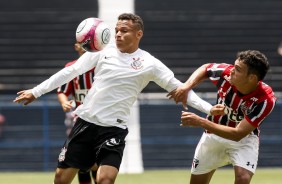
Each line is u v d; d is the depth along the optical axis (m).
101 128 25.39
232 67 26.64
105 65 25.66
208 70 26.81
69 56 84.25
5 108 68.50
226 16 90.00
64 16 88.94
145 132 68.62
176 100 25.89
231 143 26.91
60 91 34.53
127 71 25.44
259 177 51.88
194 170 28.23
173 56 84.69
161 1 91.88
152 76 25.81
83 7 91.00
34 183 47.91
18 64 83.06
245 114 25.94
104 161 24.81
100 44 26.23
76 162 25.55
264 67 24.94
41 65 83.25
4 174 60.84
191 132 68.50
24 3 90.50
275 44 87.06
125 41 25.53
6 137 68.88
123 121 25.66
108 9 90.62
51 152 66.69
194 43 86.44
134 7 91.19
